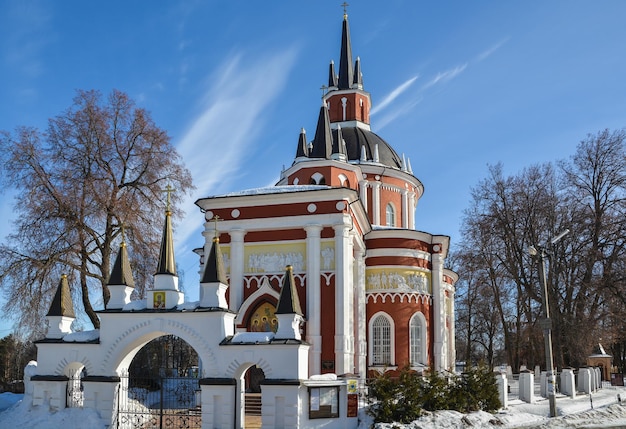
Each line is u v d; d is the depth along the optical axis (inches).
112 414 1090.1
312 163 1881.2
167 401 1477.6
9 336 2704.2
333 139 2247.8
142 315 1106.1
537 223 2160.4
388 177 2239.2
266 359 1040.8
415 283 1849.2
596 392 1900.8
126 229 1696.6
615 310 2049.7
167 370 2273.6
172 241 1162.0
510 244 2215.8
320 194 1541.6
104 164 1720.0
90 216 1648.6
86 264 1705.2
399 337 1795.0
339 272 1498.5
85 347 1120.2
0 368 2716.5
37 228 1611.7
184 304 1107.9
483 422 1193.4
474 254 2303.2
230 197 1581.0
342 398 1079.6
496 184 2249.0
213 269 1109.7
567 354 2063.2
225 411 1037.8
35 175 1632.6
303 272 1534.2
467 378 1311.5
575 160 2203.5
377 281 1830.7
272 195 1556.3
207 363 1061.8
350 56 2486.5
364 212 1707.7
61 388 1112.8
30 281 1579.7
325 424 1049.5
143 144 1774.1
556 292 2078.0
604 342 2185.0
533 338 2183.8
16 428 1061.1
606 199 2154.3
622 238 2073.1
